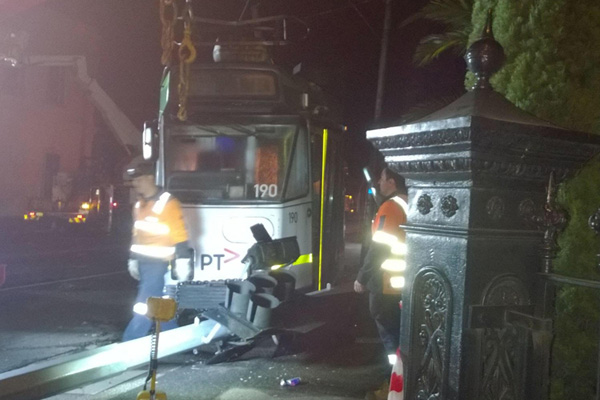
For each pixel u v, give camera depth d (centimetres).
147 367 650
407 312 275
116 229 2434
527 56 313
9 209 2680
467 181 246
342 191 1052
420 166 263
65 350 733
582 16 312
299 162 840
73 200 2738
